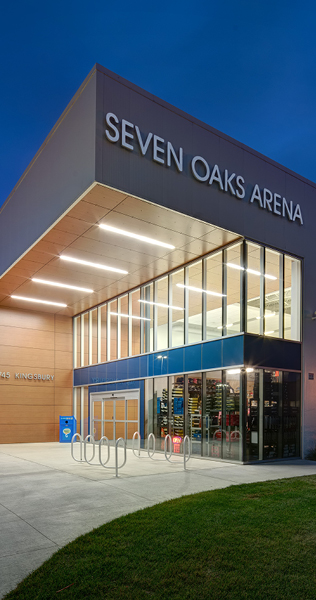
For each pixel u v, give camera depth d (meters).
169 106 12.38
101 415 21.80
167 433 16.61
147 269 17.47
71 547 5.41
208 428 14.62
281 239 15.48
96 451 17.58
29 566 4.93
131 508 7.38
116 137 10.98
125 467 12.28
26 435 22.81
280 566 4.96
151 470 11.63
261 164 15.10
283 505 7.45
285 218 15.82
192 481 9.87
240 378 13.68
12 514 7.11
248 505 7.45
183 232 13.70
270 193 15.20
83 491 8.82
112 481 9.92
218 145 13.64
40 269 17.17
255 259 14.62
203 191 12.92
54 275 18.02
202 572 4.79
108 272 17.75
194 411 15.39
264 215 14.94
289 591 4.39
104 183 10.58
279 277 15.43
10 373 22.86
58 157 12.72
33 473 11.41
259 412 13.91
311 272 16.64
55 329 25.00
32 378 23.58
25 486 9.52
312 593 4.34
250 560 5.12
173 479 10.15
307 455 15.12
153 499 8.02
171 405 16.61
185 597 4.25
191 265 16.52
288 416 14.90
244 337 13.74
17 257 15.96
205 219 12.82
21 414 22.86
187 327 16.39
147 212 12.13
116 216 12.38
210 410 14.69
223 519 6.61
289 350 15.30
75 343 25.39
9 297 21.45
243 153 14.48
